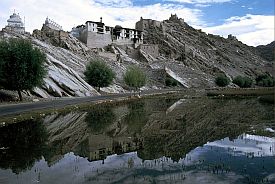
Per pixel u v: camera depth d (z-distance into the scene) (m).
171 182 16.91
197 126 38.47
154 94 106.81
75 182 16.97
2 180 17.34
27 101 66.81
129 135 32.59
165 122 42.34
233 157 22.58
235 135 31.92
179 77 171.75
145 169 19.50
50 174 18.47
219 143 27.88
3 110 49.75
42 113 48.31
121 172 18.86
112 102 73.88
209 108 61.00
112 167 20.02
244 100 81.12
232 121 42.34
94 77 101.56
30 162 21.39
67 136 31.75
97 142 28.72
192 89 146.50
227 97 93.88
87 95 90.25
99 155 23.48
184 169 19.44
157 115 50.72
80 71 111.81
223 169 19.39
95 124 40.66
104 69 102.81
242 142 28.28
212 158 22.28
